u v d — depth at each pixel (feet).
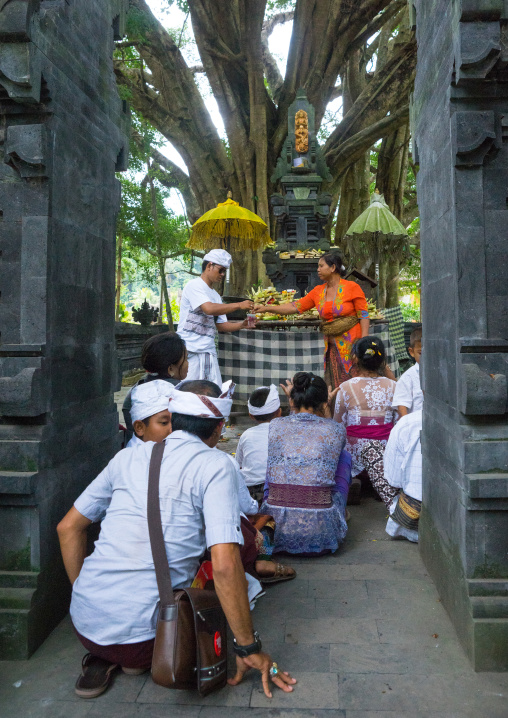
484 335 7.64
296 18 45.55
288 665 7.32
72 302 9.04
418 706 6.52
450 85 7.64
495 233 7.67
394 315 29.12
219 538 6.59
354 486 13.74
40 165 7.88
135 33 43.55
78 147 9.26
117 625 6.73
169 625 6.40
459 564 7.80
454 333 7.93
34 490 7.64
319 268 16.17
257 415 12.44
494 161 7.69
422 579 9.73
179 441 7.38
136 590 6.73
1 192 8.12
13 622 7.55
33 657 7.66
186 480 7.01
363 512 13.41
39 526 7.80
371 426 13.67
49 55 8.10
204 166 47.78
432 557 9.61
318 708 6.51
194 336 15.05
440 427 9.00
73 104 9.02
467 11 7.08
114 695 6.82
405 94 47.42
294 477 10.59
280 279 27.09
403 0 45.21
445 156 8.27
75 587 7.02
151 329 47.80
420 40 10.18
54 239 8.29
